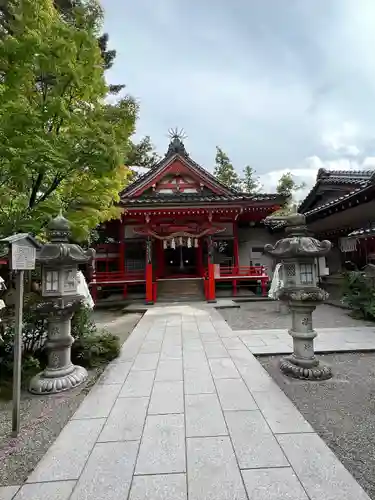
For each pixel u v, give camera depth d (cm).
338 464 228
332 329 681
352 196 843
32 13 490
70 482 214
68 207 569
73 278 425
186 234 1246
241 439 262
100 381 404
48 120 499
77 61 489
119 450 250
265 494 199
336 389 373
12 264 293
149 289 1196
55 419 314
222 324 782
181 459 237
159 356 512
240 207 1254
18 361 297
